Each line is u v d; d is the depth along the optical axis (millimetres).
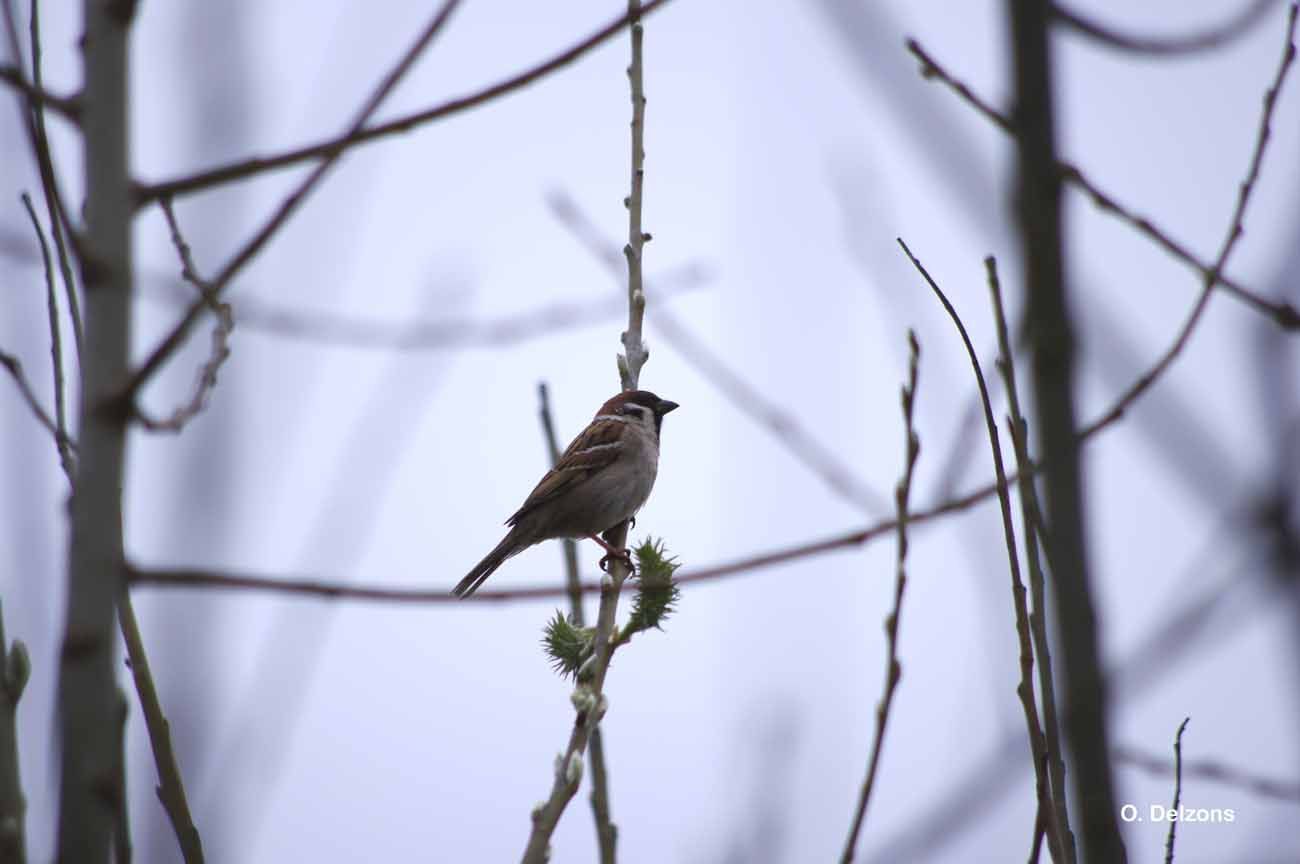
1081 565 5504
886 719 5258
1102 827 5254
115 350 4539
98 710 4270
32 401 5445
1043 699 5379
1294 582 4961
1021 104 6027
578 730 5930
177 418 4469
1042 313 5805
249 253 4574
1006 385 5570
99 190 4641
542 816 5660
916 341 5488
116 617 4367
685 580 5406
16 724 4754
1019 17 6062
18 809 4609
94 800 4199
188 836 5039
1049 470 5633
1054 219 5863
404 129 4926
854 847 5137
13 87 4641
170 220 6082
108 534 4387
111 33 4758
